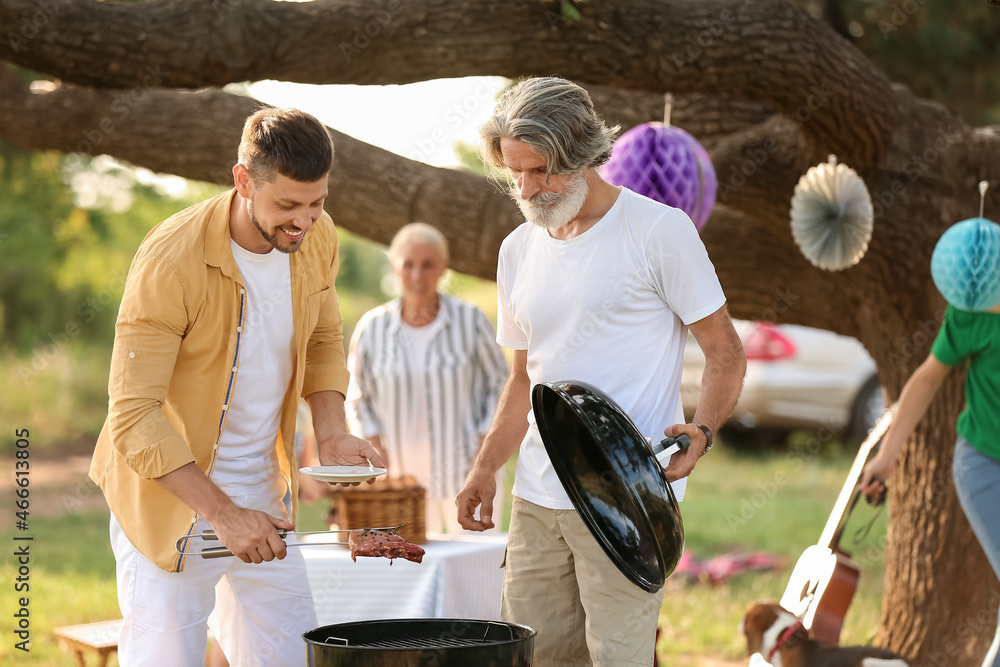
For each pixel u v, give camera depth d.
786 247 4.54
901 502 4.38
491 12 3.52
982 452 3.42
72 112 4.30
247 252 2.46
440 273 4.37
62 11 3.35
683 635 5.18
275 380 2.59
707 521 7.77
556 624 2.56
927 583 4.24
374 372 4.40
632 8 3.57
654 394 2.43
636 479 2.06
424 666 1.92
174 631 2.47
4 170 9.20
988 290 3.29
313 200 2.26
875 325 4.49
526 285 2.57
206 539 2.34
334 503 3.87
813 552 3.47
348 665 1.95
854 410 9.84
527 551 2.59
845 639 4.83
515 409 2.77
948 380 4.20
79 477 9.95
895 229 4.23
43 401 12.59
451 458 4.38
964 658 4.16
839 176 3.75
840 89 3.87
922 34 6.46
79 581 6.15
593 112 2.36
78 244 11.41
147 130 4.23
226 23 3.43
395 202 4.35
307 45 3.49
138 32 3.39
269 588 2.65
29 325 12.88
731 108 4.66
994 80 6.93
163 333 2.35
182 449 2.30
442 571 3.31
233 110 4.15
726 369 2.39
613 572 2.40
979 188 4.27
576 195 2.36
